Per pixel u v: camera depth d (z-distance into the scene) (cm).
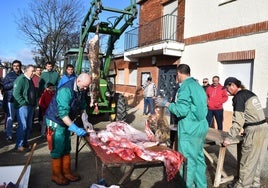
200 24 1034
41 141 688
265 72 773
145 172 505
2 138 709
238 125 418
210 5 984
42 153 591
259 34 795
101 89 894
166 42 1107
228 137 432
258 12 803
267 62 768
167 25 1245
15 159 549
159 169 520
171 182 454
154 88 1199
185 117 380
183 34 1139
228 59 894
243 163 430
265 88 770
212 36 966
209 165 555
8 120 678
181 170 372
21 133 593
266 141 427
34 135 749
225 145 434
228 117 891
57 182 439
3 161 536
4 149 612
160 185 453
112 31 910
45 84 777
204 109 382
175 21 1193
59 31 2166
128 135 398
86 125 410
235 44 877
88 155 588
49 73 787
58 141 429
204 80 846
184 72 394
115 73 1076
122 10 852
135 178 478
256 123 416
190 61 1088
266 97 766
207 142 470
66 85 408
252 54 811
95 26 877
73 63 1035
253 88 805
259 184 449
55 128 425
